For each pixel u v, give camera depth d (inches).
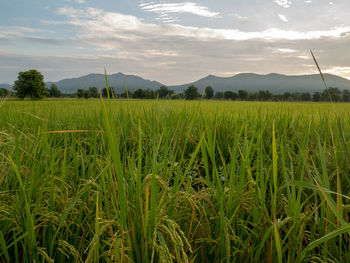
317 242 46.1
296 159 93.4
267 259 55.4
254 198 64.4
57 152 83.1
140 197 50.9
